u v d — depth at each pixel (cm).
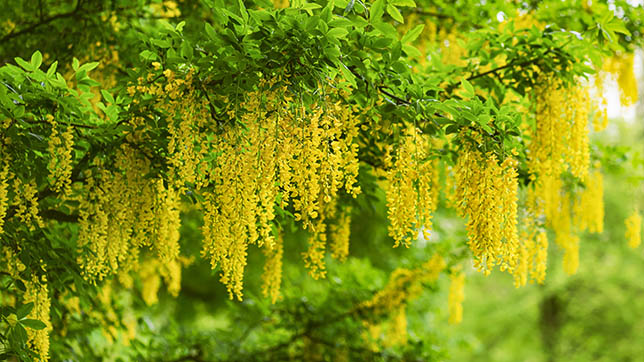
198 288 1173
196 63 365
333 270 863
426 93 395
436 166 479
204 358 745
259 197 341
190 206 559
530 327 1973
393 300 720
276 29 340
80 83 401
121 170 394
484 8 616
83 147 435
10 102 358
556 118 442
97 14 580
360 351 729
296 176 338
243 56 341
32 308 377
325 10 336
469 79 496
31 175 385
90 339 684
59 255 449
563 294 1841
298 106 346
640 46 629
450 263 717
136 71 392
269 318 759
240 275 350
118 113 399
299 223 559
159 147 397
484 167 359
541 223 468
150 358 719
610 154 697
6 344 402
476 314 1986
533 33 458
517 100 543
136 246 428
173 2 605
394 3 364
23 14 600
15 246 411
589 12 643
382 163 492
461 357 1952
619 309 1833
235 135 342
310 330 741
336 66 356
